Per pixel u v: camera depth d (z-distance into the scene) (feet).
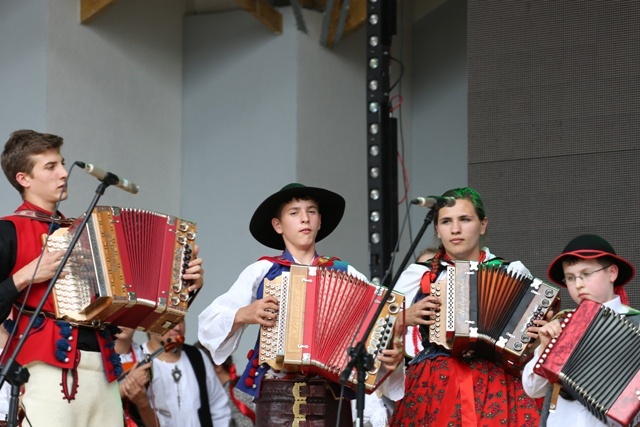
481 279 33.91
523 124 46.75
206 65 60.75
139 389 42.16
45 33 53.31
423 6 66.54
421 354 35.42
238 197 59.26
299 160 58.08
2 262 31.27
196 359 45.73
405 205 65.16
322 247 59.41
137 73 58.23
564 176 45.91
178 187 60.54
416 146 66.03
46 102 53.11
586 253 31.04
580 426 30.12
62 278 31.12
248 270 34.09
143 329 32.55
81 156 54.70
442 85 65.41
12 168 32.68
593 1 46.03
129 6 57.88
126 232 31.48
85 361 31.48
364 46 62.85
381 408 35.01
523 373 31.55
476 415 34.01
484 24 47.67
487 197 47.01
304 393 32.68
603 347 29.50
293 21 58.59
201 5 61.16
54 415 30.83
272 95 58.90
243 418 46.52
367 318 32.22
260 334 32.63
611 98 45.50
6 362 29.45
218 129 60.03
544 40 46.70
